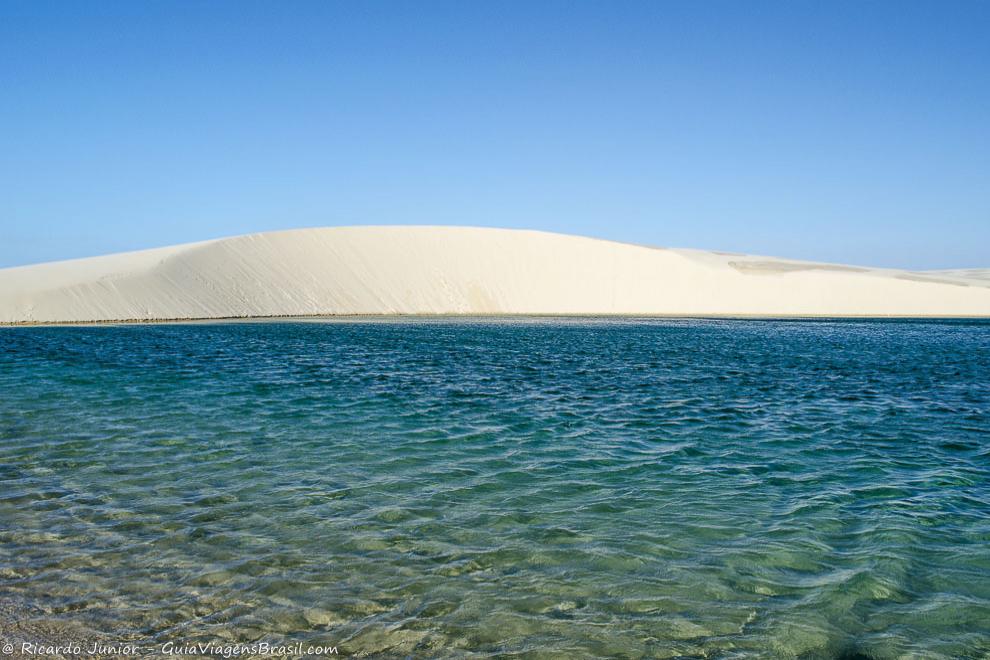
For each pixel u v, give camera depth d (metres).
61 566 7.23
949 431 14.77
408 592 6.85
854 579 7.30
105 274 65.25
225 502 9.42
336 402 17.39
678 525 8.83
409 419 15.33
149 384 20.14
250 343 35.62
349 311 66.25
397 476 10.83
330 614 6.38
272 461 11.59
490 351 31.92
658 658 5.81
